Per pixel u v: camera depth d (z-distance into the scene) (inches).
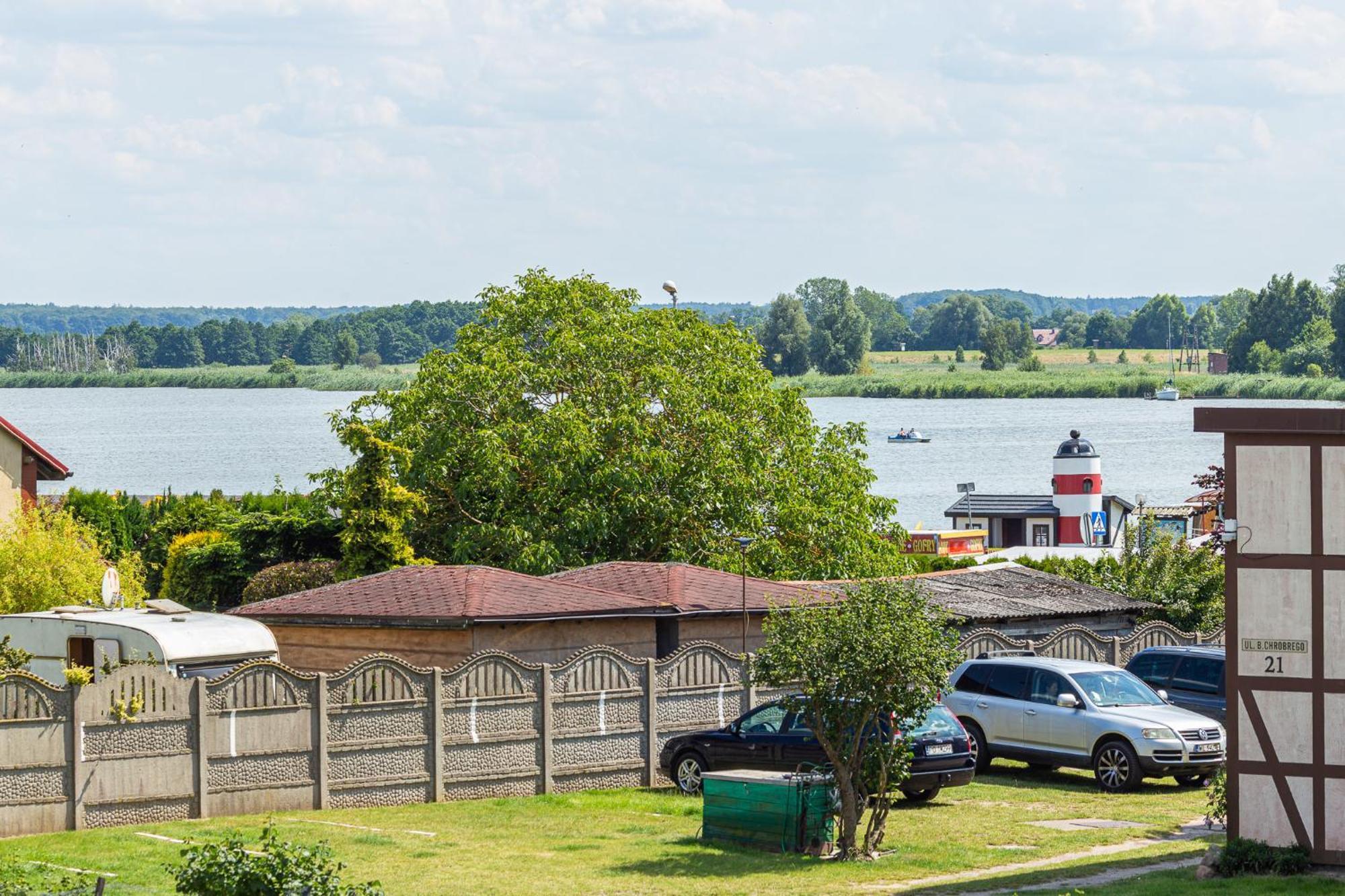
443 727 1224.8
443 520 2176.4
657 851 1026.7
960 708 1416.1
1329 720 860.6
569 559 2048.5
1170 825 1125.7
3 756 1027.3
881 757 1002.1
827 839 1026.1
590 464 2111.2
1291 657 865.5
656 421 2204.7
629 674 1327.5
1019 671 1393.9
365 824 1119.6
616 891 894.4
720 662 1386.6
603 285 2375.7
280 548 2303.2
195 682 1110.4
